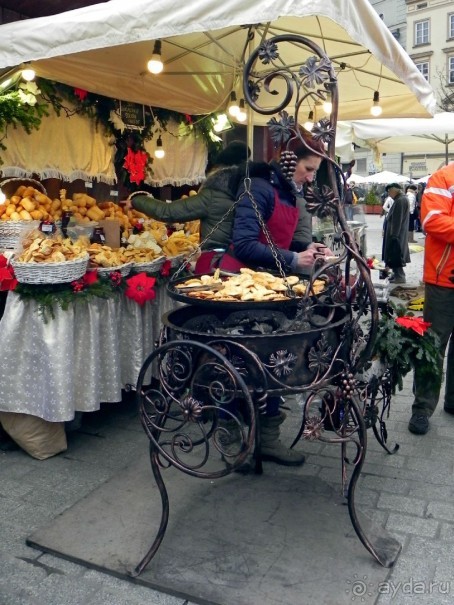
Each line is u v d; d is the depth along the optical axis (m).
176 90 4.67
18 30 2.62
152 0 2.23
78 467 3.14
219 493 2.80
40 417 3.16
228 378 2.09
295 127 2.17
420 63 40.84
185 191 5.86
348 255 2.34
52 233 3.49
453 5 38.12
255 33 3.73
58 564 2.31
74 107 4.06
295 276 2.67
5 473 3.07
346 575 2.18
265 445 3.14
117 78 4.16
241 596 2.07
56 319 3.04
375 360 2.99
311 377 2.19
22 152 3.70
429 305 3.52
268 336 2.06
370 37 2.41
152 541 2.41
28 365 3.12
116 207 4.44
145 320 3.76
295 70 4.42
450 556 2.33
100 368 3.41
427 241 3.51
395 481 2.95
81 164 4.19
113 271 3.33
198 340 2.14
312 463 3.16
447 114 6.57
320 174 3.57
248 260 2.78
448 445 3.38
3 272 3.02
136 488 2.86
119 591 2.15
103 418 3.80
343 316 2.47
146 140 4.82
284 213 2.82
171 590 2.12
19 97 3.44
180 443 2.22
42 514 2.68
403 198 8.89
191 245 4.36
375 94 4.39
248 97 2.22
